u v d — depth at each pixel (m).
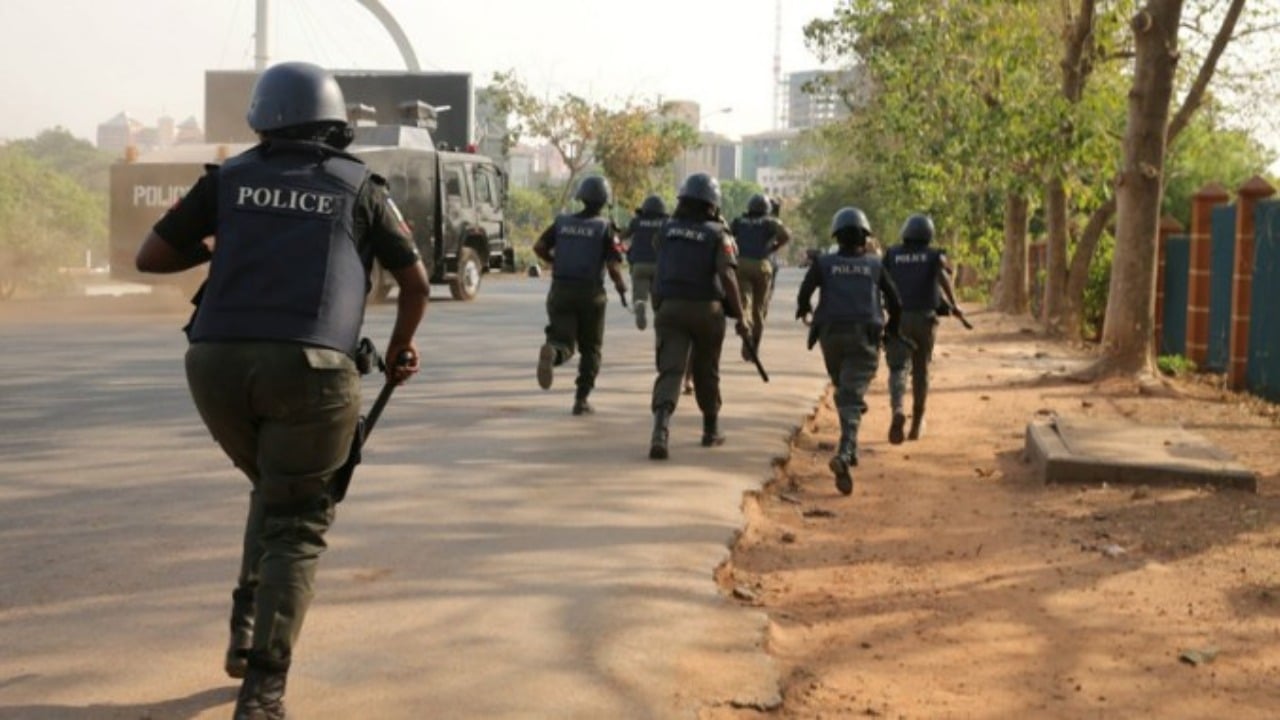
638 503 7.42
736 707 4.42
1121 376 15.28
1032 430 9.91
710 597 5.62
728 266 8.98
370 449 9.03
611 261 10.66
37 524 6.69
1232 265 16.62
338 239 3.96
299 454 3.89
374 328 19.31
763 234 14.18
